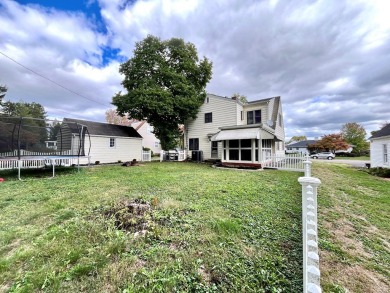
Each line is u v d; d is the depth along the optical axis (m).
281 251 2.87
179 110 18.20
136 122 37.34
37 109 29.39
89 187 6.92
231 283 2.19
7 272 2.34
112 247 2.79
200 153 18.92
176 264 2.48
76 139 13.69
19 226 3.66
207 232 3.37
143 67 17.70
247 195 5.91
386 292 2.21
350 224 4.15
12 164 10.12
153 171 11.52
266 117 16.84
